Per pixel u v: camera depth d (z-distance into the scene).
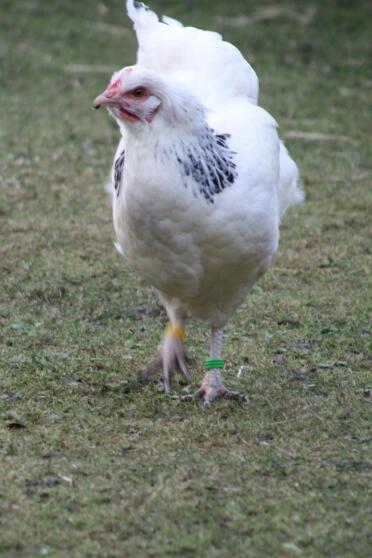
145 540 5.09
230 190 6.09
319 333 8.13
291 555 4.98
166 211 5.96
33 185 11.61
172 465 5.88
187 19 18.92
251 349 7.80
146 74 5.83
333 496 5.55
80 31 18.27
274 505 5.41
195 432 6.35
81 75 16.09
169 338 6.95
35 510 5.35
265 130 6.65
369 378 7.28
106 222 10.66
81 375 7.23
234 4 20.08
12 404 6.73
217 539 5.09
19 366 7.34
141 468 5.84
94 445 6.14
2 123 13.78
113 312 8.54
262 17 19.42
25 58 16.75
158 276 6.49
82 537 5.11
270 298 8.85
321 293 9.00
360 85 16.09
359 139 13.60
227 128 6.46
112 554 4.96
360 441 6.25
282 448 6.13
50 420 6.49
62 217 10.76
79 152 12.75
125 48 17.55
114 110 5.92
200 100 6.96
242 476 5.76
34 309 8.52
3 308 8.50
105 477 5.73
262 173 6.31
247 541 5.09
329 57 17.48
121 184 6.32
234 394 6.93
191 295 6.61
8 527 5.19
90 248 9.98
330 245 10.16
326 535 5.15
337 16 19.70
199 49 7.26
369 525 5.25
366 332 8.16
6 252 9.77
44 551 4.98
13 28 18.31
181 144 5.91
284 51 17.67
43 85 15.59
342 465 5.92
